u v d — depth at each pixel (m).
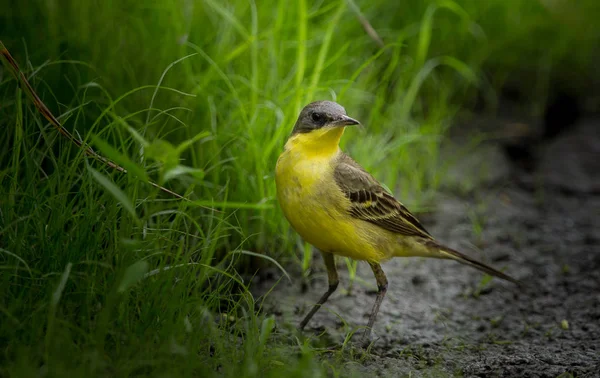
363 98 14.21
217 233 9.56
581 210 15.21
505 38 18.97
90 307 8.13
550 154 17.61
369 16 15.98
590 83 19.86
